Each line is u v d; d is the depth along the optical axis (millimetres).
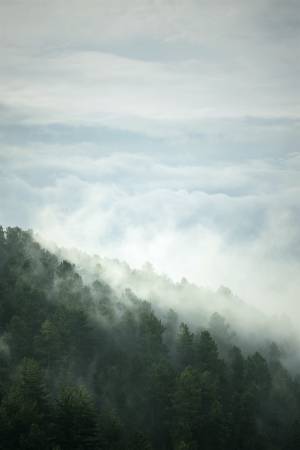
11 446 102438
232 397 136500
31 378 113500
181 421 122562
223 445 125625
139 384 134625
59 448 98938
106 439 110750
